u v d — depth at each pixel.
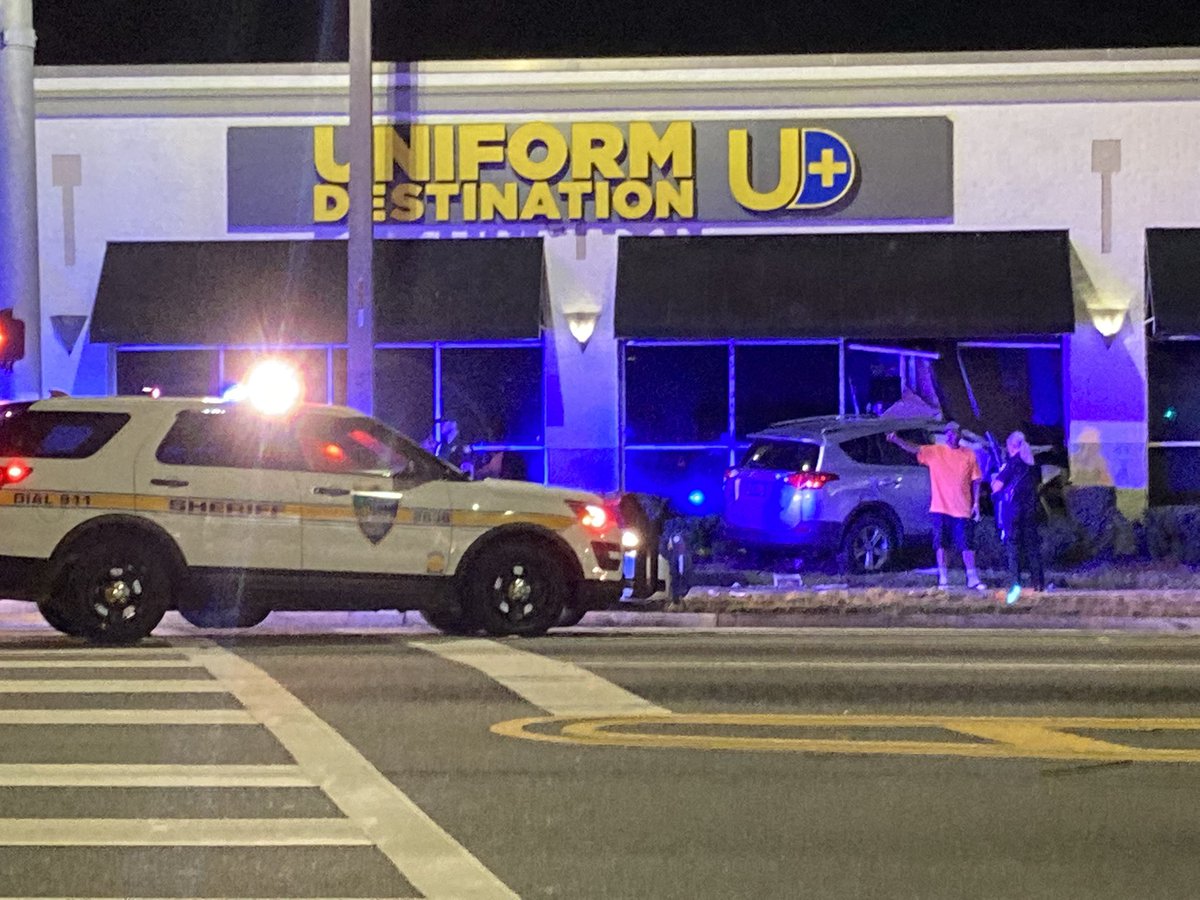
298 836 7.78
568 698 11.56
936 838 7.77
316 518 15.12
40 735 10.06
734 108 26.28
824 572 22.14
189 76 26.44
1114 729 10.48
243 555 14.95
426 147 26.36
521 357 26.50
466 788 8.73
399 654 13.97
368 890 6.94
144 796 8.54
